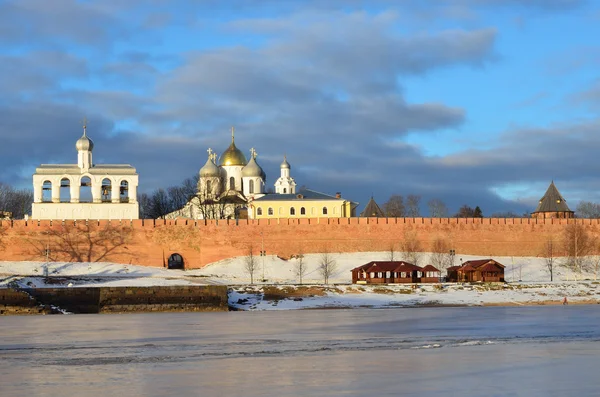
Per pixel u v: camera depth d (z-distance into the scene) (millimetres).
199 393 50562
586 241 153500
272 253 146125
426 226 150875
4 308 104000
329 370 57469
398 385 52469
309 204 174125
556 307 109375
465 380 53812
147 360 62469
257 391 50969
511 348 67500
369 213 194375
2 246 138875
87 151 159750
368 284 123062
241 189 191750
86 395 50312
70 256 140750
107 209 157000
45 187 157875
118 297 106312
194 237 145000
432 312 101500
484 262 130625
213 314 101312
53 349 68500
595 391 50625
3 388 52375
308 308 109125
